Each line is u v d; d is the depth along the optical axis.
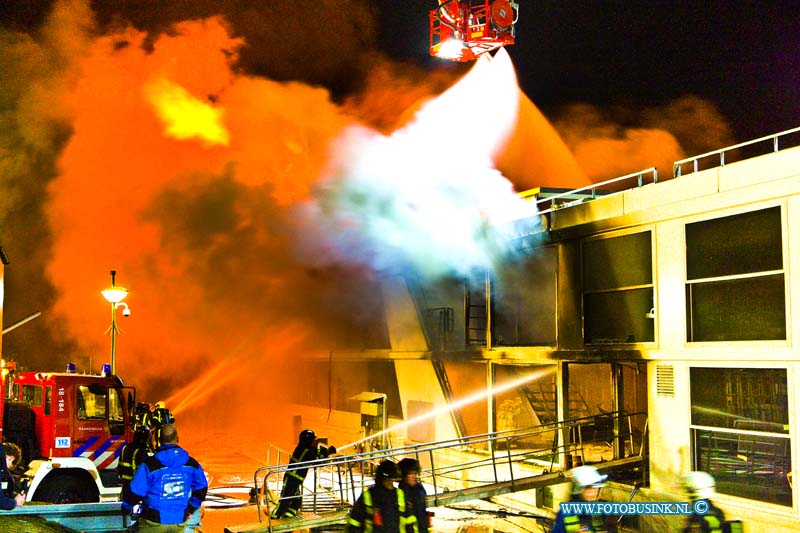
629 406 17.28
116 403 13.65
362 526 7.49
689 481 7.86
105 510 9.84
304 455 12.93
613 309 14.32
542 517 15.18
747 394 11.95
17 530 7.82
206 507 15.99
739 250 11.82
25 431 13.33
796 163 10.89
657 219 13.14
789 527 10.60
